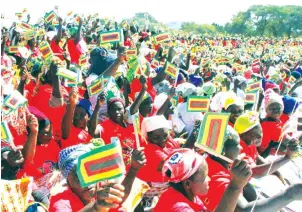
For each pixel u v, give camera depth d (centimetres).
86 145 388
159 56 1454
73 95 602
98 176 302
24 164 511
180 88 855
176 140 657
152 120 544
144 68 1028
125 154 629
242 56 2647
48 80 712
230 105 679
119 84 922
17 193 335
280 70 1712
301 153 646
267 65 2020
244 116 579
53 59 767
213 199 429
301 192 409
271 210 412
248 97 905
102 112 732
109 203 293
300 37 4756
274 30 4856
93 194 369
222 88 1078
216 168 445
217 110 705
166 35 1291
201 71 1505
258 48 3784
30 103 704
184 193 383
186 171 370
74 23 1912
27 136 536
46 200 405
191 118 756
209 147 367
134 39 1648
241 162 338
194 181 374
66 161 371
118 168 301
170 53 1251
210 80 1226
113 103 650
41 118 551
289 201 412
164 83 907
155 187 523
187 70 1404
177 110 773
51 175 502
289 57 2933
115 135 644
